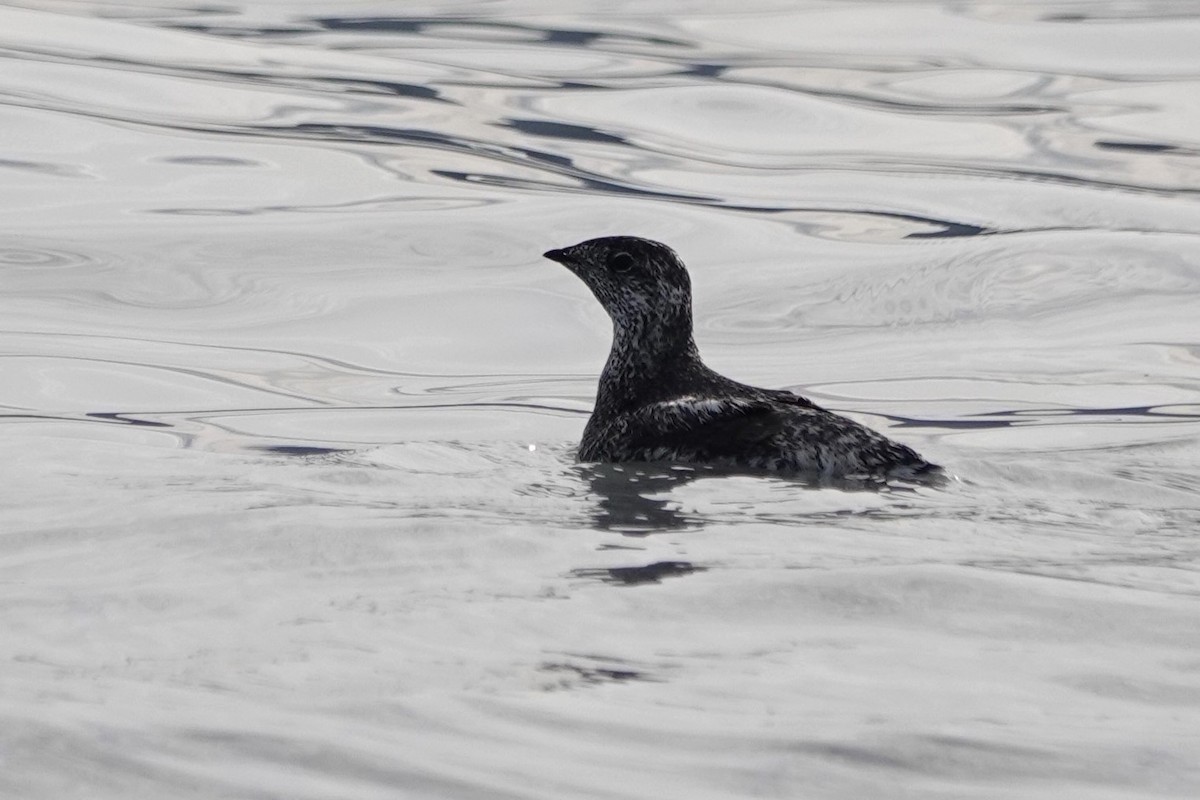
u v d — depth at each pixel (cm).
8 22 2770
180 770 504
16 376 1426
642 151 2236
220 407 1362
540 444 1216
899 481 1004
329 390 1428
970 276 1767
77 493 929
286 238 1855
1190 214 1947
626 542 824
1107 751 544
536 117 2380
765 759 530
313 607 694
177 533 827
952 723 566
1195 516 942
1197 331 1602
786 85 2583
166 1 3148
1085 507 956
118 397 1379
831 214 1984
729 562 784
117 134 2194
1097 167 2155
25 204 1922
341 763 515
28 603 695
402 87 2523
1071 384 1450
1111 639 670
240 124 2281
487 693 586
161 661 614
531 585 737
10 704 552
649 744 541
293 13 3106
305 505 893
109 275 1727
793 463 1035
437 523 851
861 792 509
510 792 499
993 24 3031
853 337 1619
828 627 681
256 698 571
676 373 1177
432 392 1434
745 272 1791
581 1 3297
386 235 1878
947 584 746
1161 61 2719
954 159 2203
